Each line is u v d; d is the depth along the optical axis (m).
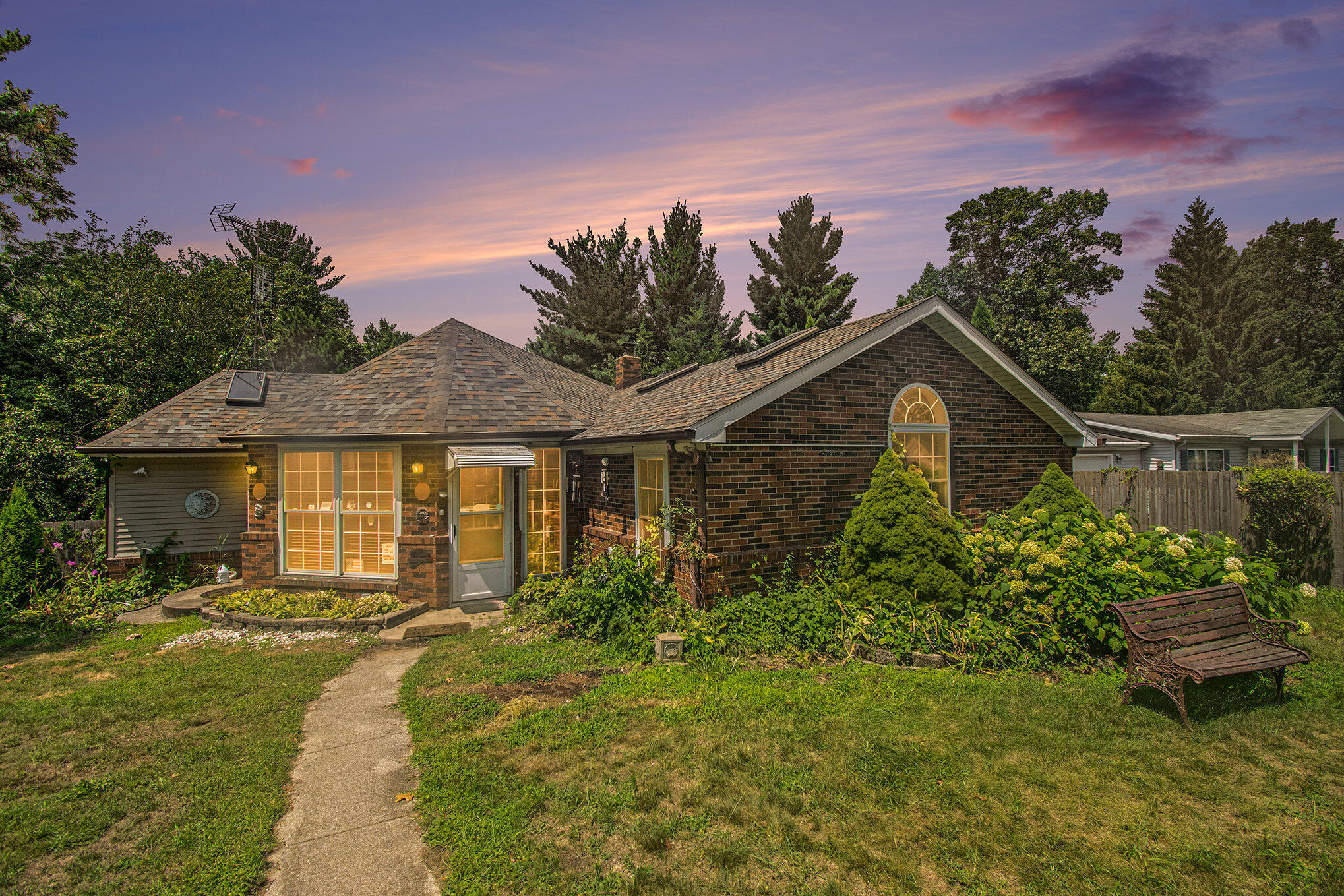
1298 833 3.98
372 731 5.95
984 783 4.57
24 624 10.27
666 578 9.46
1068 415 11.52
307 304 35.06
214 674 7.60
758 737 5.34
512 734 5.59
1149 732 5.30
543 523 12.04
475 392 12.05
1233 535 10.55
